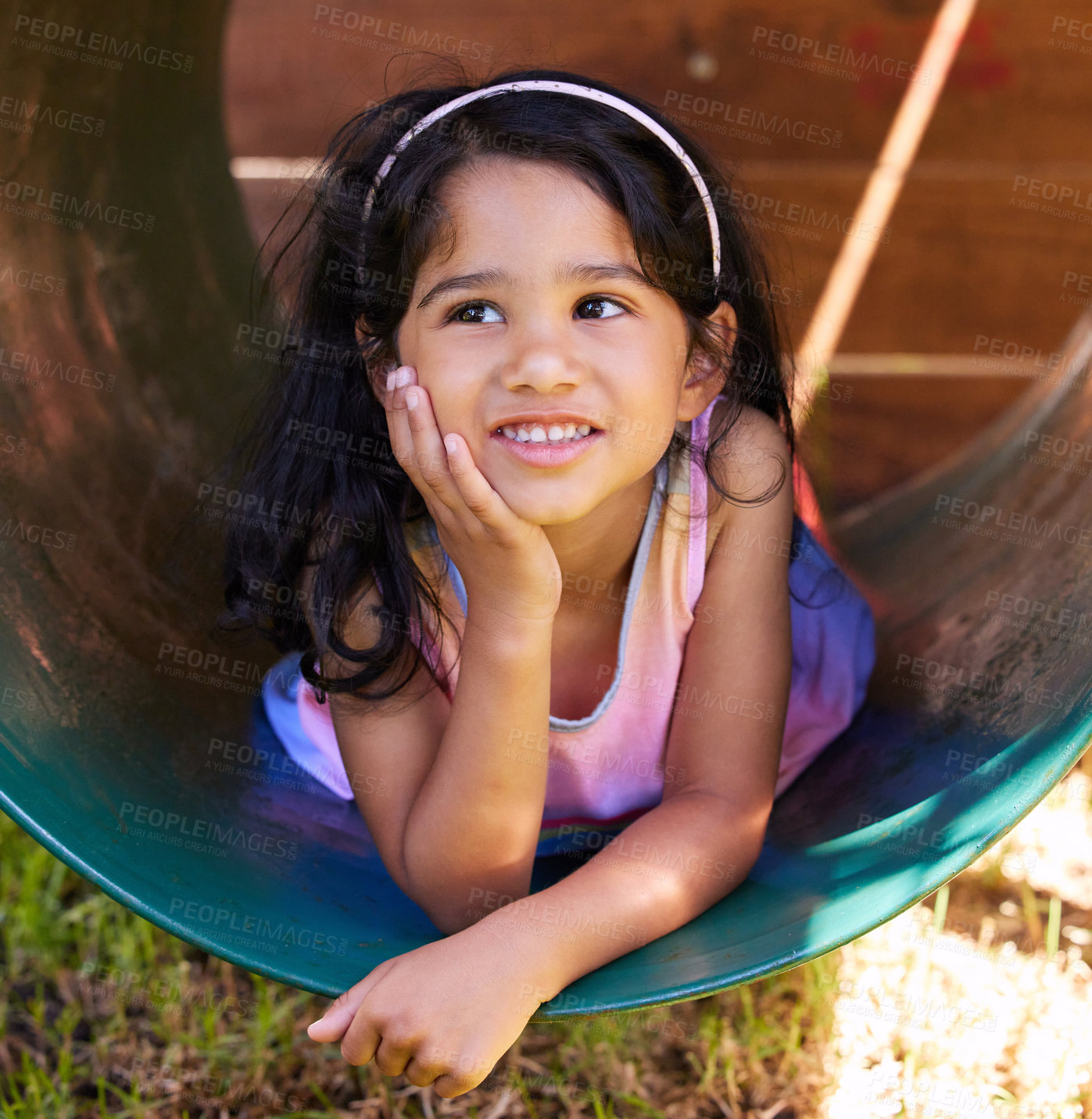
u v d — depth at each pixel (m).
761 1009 1.89
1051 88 4.75
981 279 4.14
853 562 2.59
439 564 1.72
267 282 2.17
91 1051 1.86
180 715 1.85
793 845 1.67
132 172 2.40
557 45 5.17
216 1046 1.84
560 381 1.35
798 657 2.01
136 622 1.91
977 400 3.66
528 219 1.38
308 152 5.04
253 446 2.05
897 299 4.10
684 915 1.48
